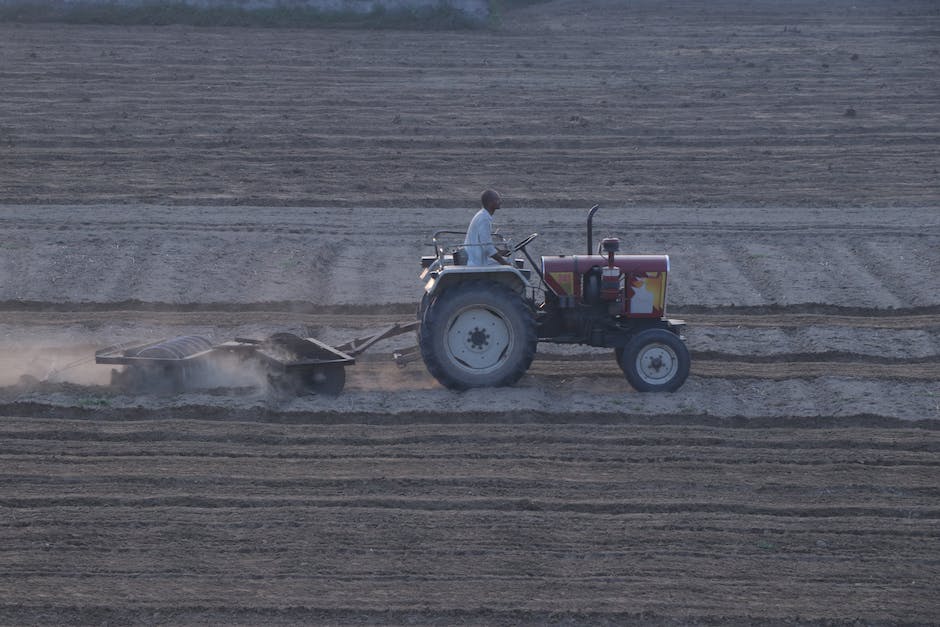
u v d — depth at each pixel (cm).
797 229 6538
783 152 8662
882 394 4025
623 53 12500
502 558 2736
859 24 14425
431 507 3033
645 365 4000
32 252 5778
